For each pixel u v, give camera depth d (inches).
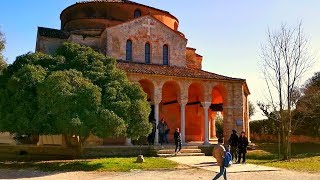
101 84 883.4
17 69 941.8
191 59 1563.7
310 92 1656.0
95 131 800.9
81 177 683.4
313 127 1644.9
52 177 684.1
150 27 1360.7
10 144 1165.7
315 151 1342.3
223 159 600.7
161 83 1171.3
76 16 1480.1
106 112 796.6
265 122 1923.0
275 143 1619.1
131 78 1126.4
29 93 852.0
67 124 775.1
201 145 1168.8
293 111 1519.4
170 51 1384.1
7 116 832.9
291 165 919.0
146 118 876.0
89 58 949.8
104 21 1446.9
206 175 717.9
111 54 1286.9
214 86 1256.2
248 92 1408.7
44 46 1387.8
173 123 1424.7
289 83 1162.0
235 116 1272.1
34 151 1077.1
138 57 1328.7
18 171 771.4
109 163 845.8
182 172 755.4
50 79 812.6
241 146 952.3
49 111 808.3
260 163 962.1
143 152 1085.1
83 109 800.9
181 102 1197.7
